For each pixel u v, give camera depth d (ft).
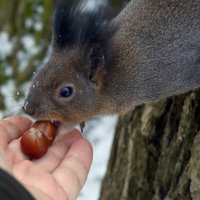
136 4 1.19
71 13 1.17
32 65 1.88
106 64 1.19
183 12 1.15
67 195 1.02
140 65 1.18
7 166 0.98
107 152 1.90
